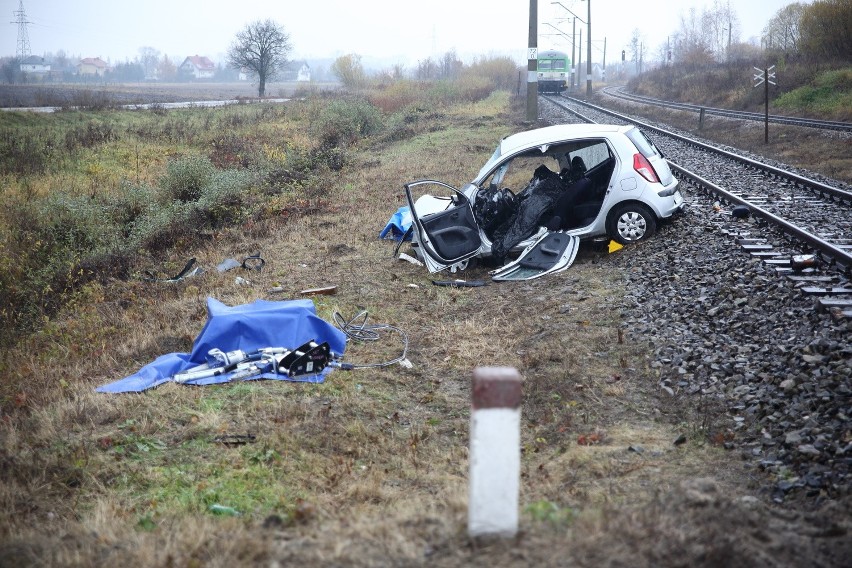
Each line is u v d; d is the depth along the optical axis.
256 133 32.88
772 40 68.19
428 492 5.17
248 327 7.62
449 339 8.36
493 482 3.60
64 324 10.61
